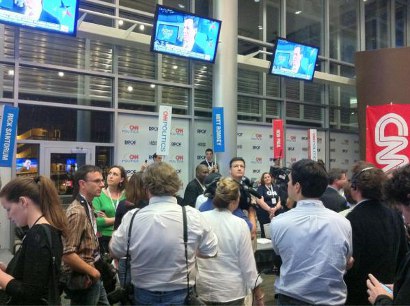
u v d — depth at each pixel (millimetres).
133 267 1840
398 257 2086
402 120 4469
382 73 8641
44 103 6145
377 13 11523
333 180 3697
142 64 7250
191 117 7773
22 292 1558
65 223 1772
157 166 1934
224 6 7207
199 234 1880
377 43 11531
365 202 2066
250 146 8711
